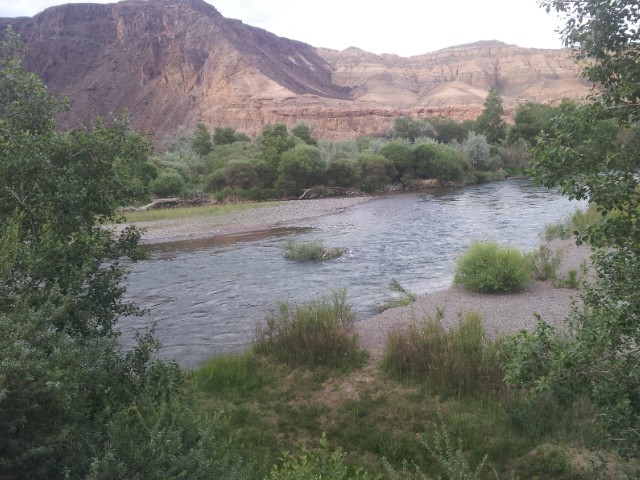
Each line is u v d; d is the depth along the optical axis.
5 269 4.44
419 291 15.67
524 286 14.41
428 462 6.35
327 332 9.92
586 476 5.67
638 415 3.63
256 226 31.94
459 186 54.84
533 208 34.00
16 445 3.69
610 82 3.81
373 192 53.38
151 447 4.12
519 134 70.06
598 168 3.75
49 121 6.76
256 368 9.51
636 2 3.55
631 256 3.75
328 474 4.50
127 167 6.95
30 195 6.00
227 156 58.56
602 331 3.69
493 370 8.09
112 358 5.41
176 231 30.47
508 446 6.43
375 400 7.97
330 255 21.42
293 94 156.25
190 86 178.38
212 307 14.77
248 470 5.20
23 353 3.62
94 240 5.82
